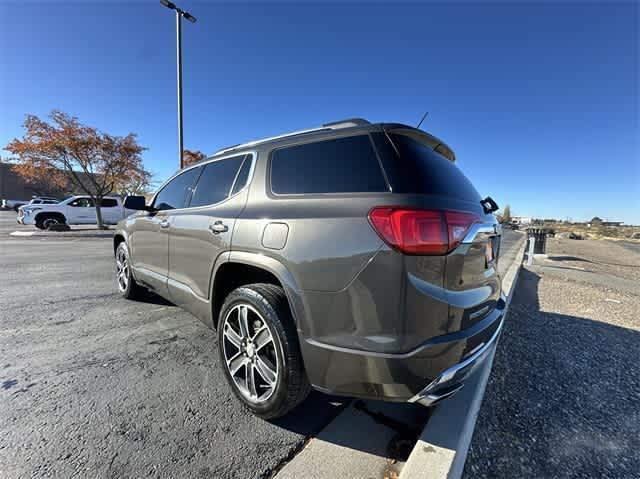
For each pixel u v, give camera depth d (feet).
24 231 51.24
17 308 12.98
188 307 8.91
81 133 53.26
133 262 12.65
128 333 10.55
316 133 6.65
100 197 57.41
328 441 5.91
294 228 5.77
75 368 8.25
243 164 7.86
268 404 6.09
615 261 35.14
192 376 7.98
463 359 5.24
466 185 7.02
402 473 4.72
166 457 5.44
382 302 4.85
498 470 5.36
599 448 5.92
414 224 4.83
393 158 5.47
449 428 5.64
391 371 4.83
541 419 6.71
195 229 8.33
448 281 5.07
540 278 22.07
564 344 10.50
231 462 5.38
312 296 5.42
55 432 5.94
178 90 38.32
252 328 6.61
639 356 9.75
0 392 7.14
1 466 5.14
